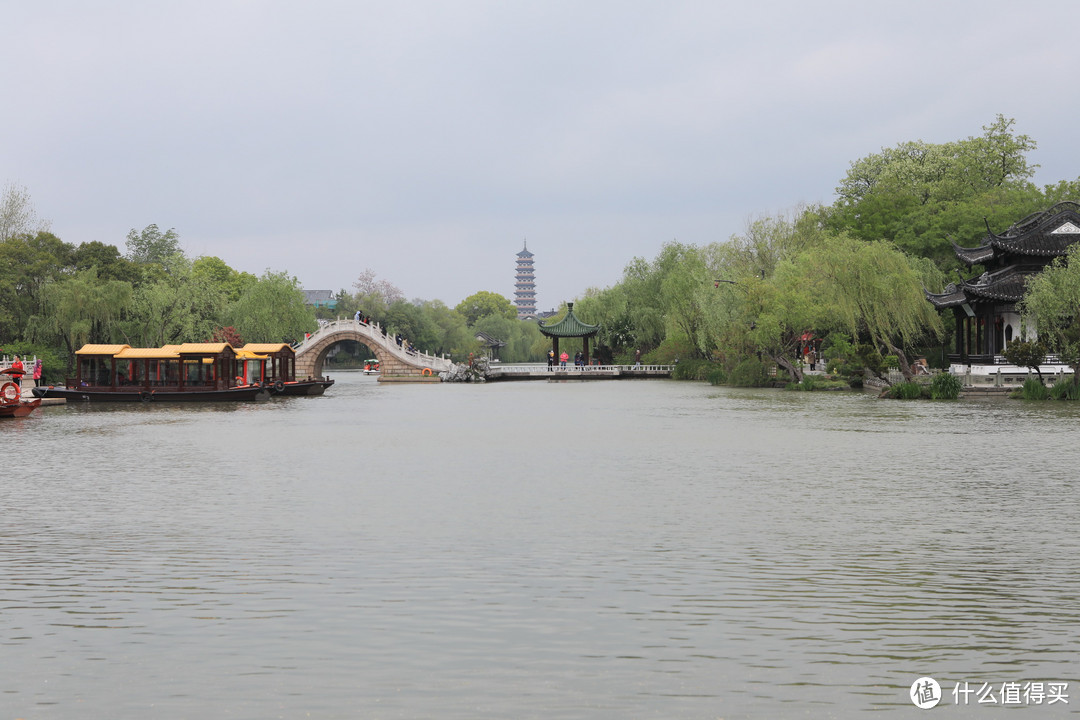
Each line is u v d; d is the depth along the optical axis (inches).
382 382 4968.0
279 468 1407.5
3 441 1843.0
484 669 544.4
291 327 5270.7
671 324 4798.2
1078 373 2733.8
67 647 583.2
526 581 729.6
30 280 3811.5
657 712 486.6
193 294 4170.8
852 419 2242.9
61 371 3700.8
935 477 1274.6
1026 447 1617.9
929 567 771.4
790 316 3523.6
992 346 3201.3
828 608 659.4
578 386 4424.2
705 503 1074.7
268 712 488.4
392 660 558.9
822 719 479.8
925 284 3553.2
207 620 634.2
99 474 1339.8
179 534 904.9
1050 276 2679.6
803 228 4271.7
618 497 1119.6
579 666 549.0
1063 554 817.5
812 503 1072.8
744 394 3474.4
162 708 493.7
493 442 1798.7
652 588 709.9
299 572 758.5
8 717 482.9
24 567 777.6
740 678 531.2
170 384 3307.1
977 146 4281.5
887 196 4180.6
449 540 875.4
